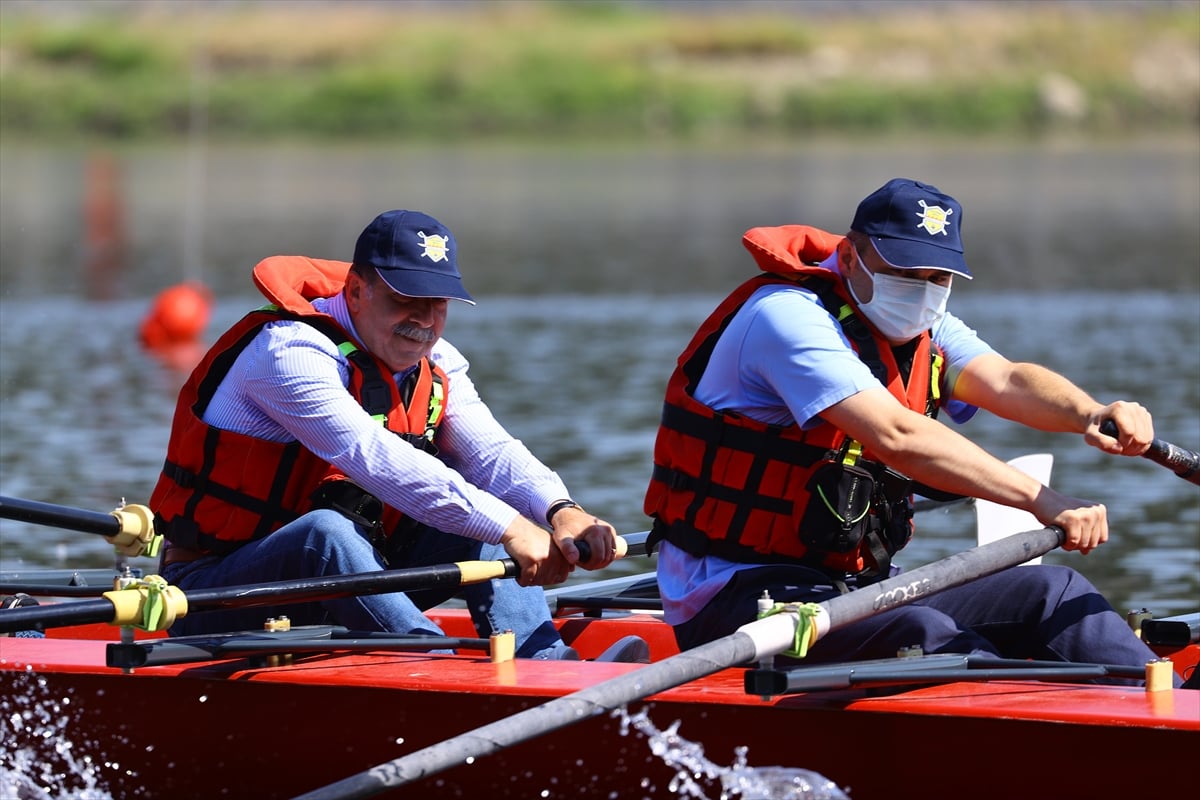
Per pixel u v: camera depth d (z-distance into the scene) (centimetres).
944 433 1503
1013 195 11312
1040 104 19412
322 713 1521
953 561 1459
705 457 1574
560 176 13488
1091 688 1397
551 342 5169
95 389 4353
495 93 19975
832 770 1398
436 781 1516
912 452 1494
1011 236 8631
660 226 9275
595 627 1938
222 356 1744
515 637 1728
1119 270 7019
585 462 3381
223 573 1708
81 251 8200
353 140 18800
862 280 1556
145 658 1484
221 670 1537
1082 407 1627
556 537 1673
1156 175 13075
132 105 19262
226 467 1723
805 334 1517
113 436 3691
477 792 1510
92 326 5659
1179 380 4222
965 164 14425
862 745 1386
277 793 1556
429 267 1673
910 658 1424
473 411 1825
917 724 1367
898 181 1555
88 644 1652
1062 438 3650
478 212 10356
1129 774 1319
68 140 18362
